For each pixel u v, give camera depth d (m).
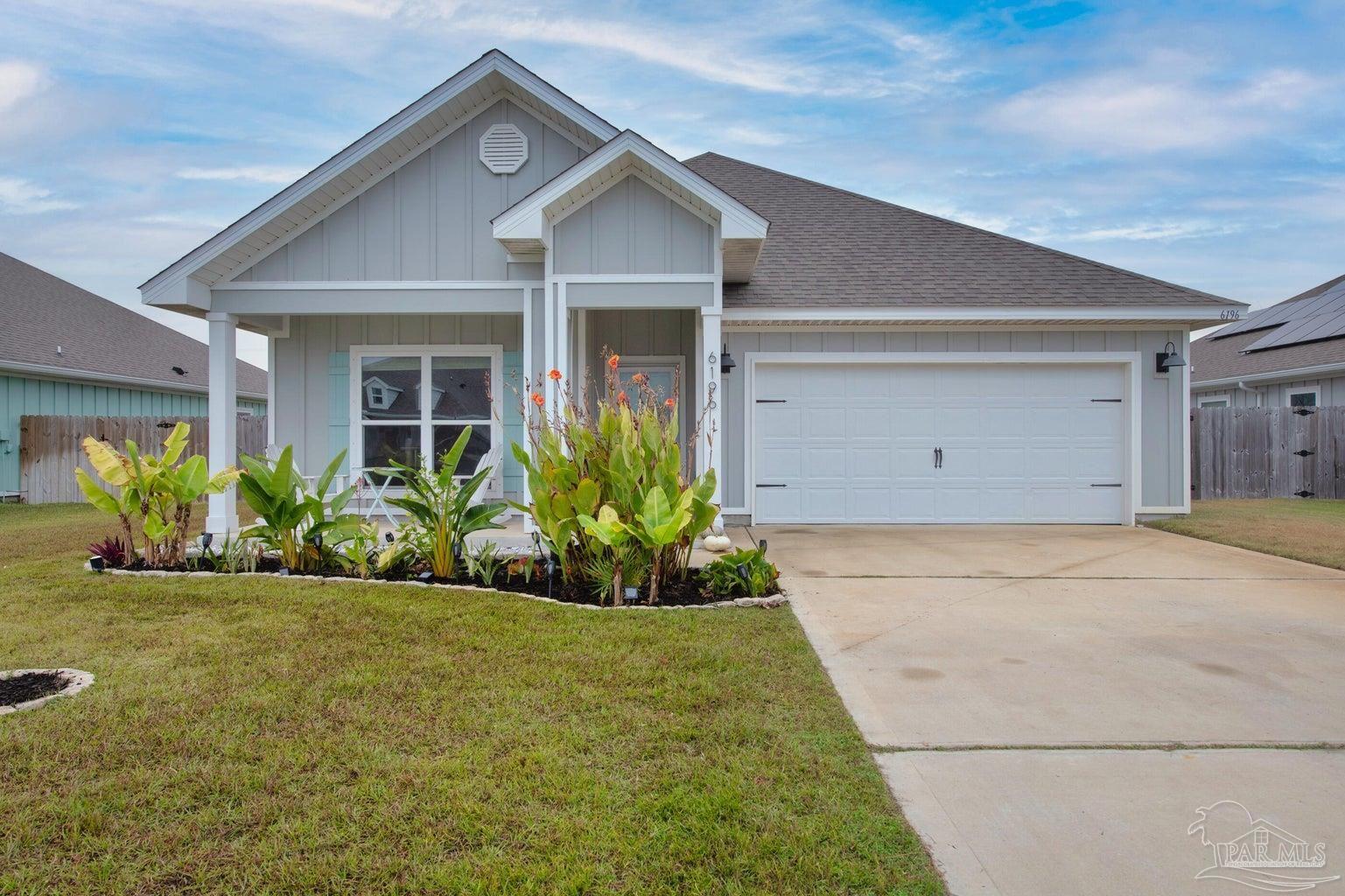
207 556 6.98
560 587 5.93
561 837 2.48
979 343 10.01
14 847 2.39
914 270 10.61
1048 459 10.09
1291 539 8.65
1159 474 10.11
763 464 10.00
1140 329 10.06
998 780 2.93
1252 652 4.56
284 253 8.58
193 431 15.30
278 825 2.53
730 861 2.37
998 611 5.52
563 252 8.20
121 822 2.53
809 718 3.46
